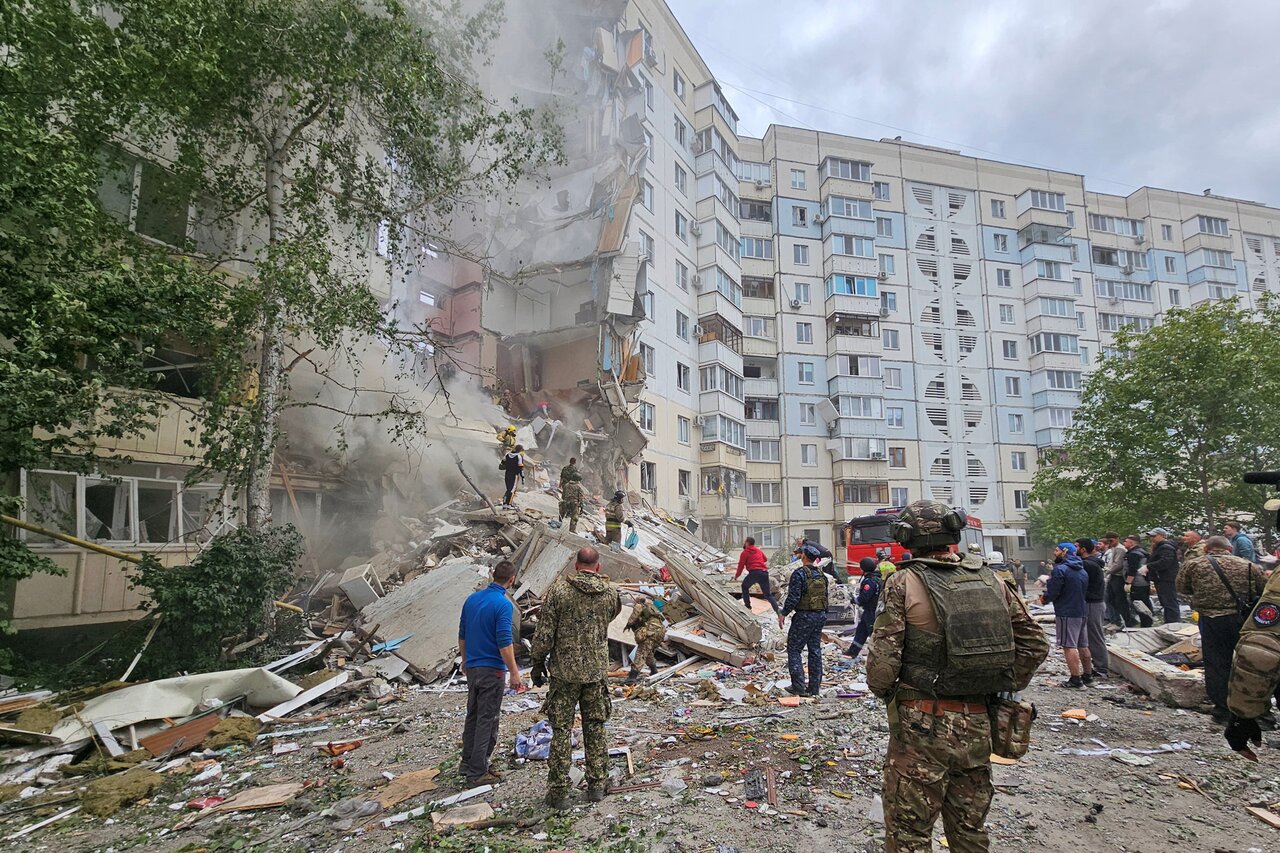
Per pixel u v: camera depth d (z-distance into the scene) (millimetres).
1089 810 3693
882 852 3178
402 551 13367
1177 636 7766
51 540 8797
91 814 4559
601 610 4168
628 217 22031
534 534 11625
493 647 4566
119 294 7086
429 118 10203
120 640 7910
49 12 6883
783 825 3531
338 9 9219
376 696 7359
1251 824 3510
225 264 11273
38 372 6145
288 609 9164
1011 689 2439
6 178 6090
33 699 6762
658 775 4336
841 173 36625
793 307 35469
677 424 26953
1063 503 19797
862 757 4508
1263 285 44688
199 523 10648
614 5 24141
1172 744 4844
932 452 36281
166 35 7898
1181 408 17188
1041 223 39062
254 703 6965
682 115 30094
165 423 10156
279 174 10164
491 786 4348
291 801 4461
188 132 9273
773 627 10266
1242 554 9359
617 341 21969
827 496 34000
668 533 19688
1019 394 38156
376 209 10797
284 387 9500
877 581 8414
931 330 37781
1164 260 43719
